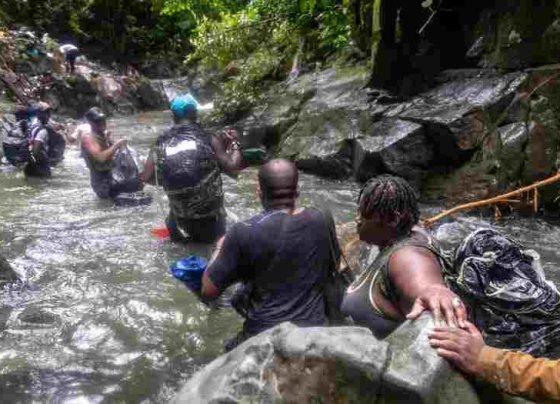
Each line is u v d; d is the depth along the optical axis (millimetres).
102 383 3717
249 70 12703
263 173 3529
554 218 7074
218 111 12430
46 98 16500
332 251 3543
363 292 2689
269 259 3412
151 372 3852
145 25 26531
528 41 7996
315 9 12922
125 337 4285
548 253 5941
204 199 5758
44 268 5465
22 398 3535
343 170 8898
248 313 3518
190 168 5684
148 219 6820
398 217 2691
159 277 5254
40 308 4668
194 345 4195
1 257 5148
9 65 17156
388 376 1959
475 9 8867
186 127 5871
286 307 3420
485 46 8641
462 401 2008
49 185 8359
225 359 2176
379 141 8250
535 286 2871
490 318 2832
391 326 2584
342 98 9984
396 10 9297
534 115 7465
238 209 7352
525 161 7305
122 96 18672
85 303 4773
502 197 5520
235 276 3482
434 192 7762
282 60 12844
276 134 10461
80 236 6270
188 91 20625
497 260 2896
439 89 8641
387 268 2588
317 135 9516
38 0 23734
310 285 3447
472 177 7512
